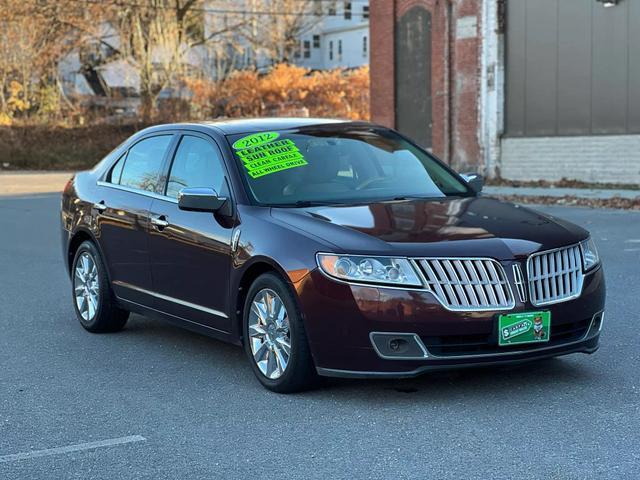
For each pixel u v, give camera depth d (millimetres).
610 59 21172
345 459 4340
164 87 47719
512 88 23641
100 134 45594
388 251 4957
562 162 22531
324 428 4820
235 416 5094
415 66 26391
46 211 19078
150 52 47000
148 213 6672
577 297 5254
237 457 4426
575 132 22156
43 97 46094
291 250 5262
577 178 22203
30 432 4926
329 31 74062
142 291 6816
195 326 6285
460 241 5074
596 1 21328
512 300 4996
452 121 25484
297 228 5371
